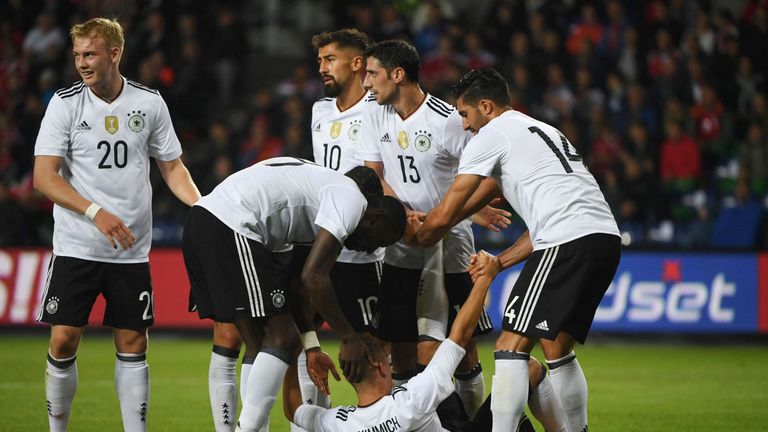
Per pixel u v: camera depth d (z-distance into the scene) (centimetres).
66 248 2062
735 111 5341
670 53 5484
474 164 1964
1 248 4744
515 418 1895
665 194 4803
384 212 1881
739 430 2498
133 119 2088
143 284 2098
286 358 1872
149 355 4066
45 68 5856
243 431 1862
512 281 4472
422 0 6425
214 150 5278
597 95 5359
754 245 4631
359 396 1870
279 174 1925
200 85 5697
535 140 1962
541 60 5462
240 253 1877
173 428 2522
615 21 5653
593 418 2666
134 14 5966
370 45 2252
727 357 4069
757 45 5506
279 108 5353
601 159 4944
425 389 1819
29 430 2441
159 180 5103
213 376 2084
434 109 2238
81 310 2062
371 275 2366
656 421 2622
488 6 6550
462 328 1884
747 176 4681
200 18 5894
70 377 2097
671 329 4472
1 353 4069
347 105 2427
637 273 4509
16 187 5269
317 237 1814
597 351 4269
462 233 2294
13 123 5722
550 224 1909
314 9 6869
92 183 2064
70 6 6178
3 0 6231
